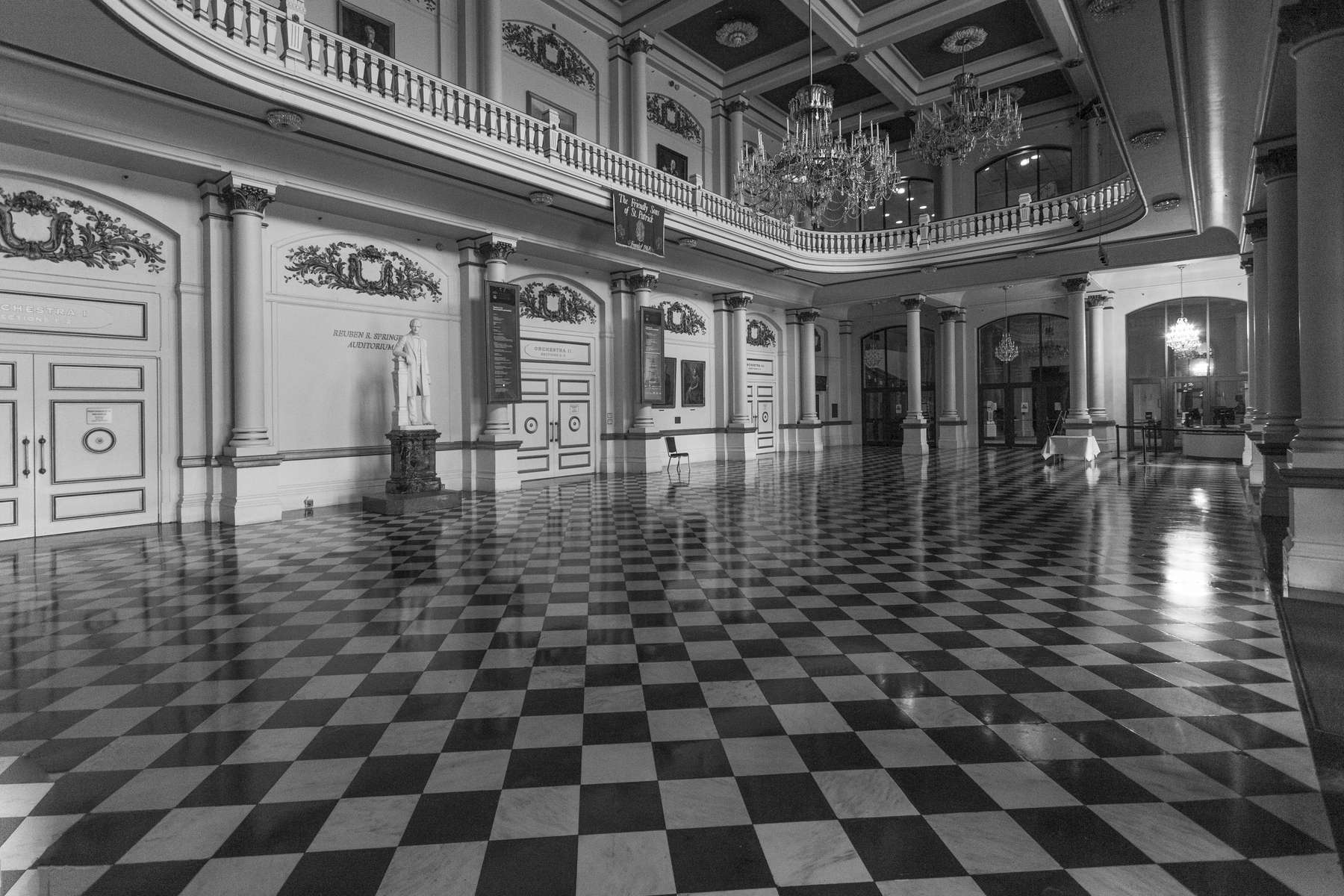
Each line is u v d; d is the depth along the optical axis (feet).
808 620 14.17
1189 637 12.87
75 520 25.04
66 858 6.75
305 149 28.07
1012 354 61.72
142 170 26.12
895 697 10.42
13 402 23.85
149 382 26.76
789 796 7.77
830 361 75.61
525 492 36.32
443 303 36.50
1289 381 24.20
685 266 49.11
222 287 27.71
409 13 34.86
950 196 61.41
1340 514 14.60
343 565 19.52
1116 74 21.72
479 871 6.50
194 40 21.56
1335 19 14.75
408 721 9.75
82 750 8.98
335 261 32.17
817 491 35.58
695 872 6.47
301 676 11.42
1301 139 15.58
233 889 6.28
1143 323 61.62
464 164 30.35
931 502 30.81
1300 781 7.90
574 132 43.88
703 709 10.08
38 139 23.20
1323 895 6.01
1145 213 38.40
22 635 13.58
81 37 20.13
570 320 44.55
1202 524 24.32
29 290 24.16
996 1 41.55
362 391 33.12
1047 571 18.02
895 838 6.98
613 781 8.12
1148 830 7.03
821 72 51.49
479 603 15.66
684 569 18.72
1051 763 8.41
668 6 43.27
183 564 19.74
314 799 7.79
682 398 53.42
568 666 11.80
